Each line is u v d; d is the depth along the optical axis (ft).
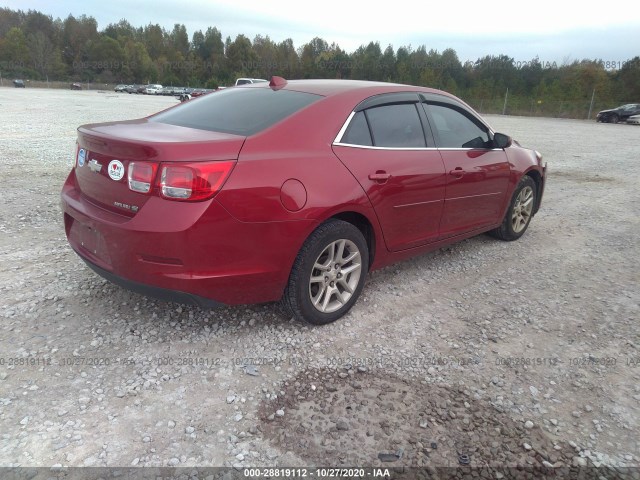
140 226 9.12
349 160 11.25
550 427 8.52
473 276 14.98
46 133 46.32
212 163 9.20
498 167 15.80
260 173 9.69
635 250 18.12
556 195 27.78
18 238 16.15
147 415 8.34
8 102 102.53
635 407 9.16
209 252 9.33
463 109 15.26
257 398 8.88
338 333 11.25
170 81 301.63
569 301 13.47
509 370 10.11
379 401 8.93
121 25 430.61
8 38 310.04
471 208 15.15
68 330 10.78
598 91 178.40
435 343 11.02
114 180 9.69
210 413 8.45
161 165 9.02
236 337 10.85
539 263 16.35
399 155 12.44
